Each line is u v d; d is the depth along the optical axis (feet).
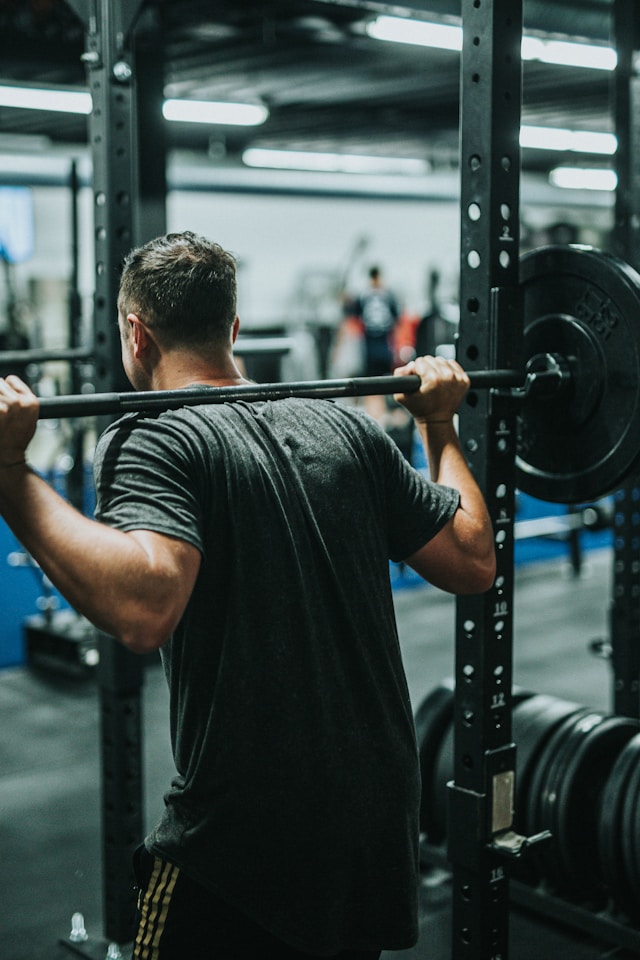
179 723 4.66
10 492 4.19
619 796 9.12
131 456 4.44
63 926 9.75
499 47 6.26
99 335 8.68
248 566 4.53
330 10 16.89
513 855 6.56
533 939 9.62
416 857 4.92
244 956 4.61
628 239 11.33
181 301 4.91
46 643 17.21
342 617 4.72
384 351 35.04
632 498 11.76
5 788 12.85
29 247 30.83
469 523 5.29
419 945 9.53
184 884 4.61
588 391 6.77
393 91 26.37
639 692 12.09
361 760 4.66
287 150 32.65
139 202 14.92
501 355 6.47
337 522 4.78
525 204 40.65
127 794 9.02
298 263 38.47
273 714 4.49
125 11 8.32
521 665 17.65
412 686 16.74
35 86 18.42
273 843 4.50
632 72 11.05
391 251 41.32
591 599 21.99
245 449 4.66
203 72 23.80
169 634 4.16
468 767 6.77
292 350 13.96
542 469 7.16
